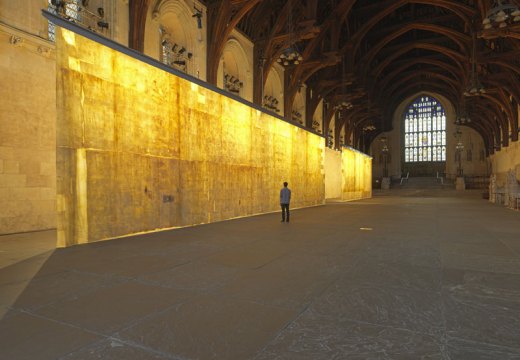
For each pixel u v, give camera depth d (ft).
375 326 10.73
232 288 14.73
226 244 25.76
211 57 62.28
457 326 10.72
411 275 16.88
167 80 34.83
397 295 13.79
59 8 37.96
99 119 27.53
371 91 137.80
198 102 39.45
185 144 37.37
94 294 13.91
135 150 30.94
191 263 19.45
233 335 10.09
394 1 99.50
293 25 75.66
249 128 50.37
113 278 16.30
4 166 32.12
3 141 32.14
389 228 35.60
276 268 18.31
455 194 143.95
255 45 77.97
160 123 33.88
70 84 25.23
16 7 33.06
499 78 103.09
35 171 34.65
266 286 15.03
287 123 62.85
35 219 34.60
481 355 8.84
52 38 37.52
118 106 29.25
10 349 9.23
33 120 34.60
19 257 21.06
